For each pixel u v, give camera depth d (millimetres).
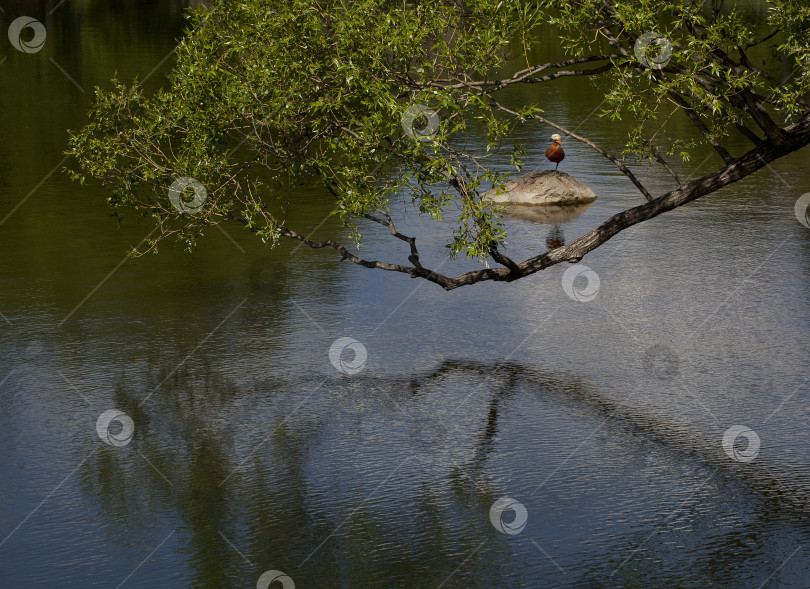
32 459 10758
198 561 8875
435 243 19031
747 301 15477
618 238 19328
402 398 12289
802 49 11727
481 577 8617
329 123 12531
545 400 12203
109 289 16203
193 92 12758
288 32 11883
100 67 40844
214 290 16203
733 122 12914
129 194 13414
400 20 11719
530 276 16938
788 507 9750
